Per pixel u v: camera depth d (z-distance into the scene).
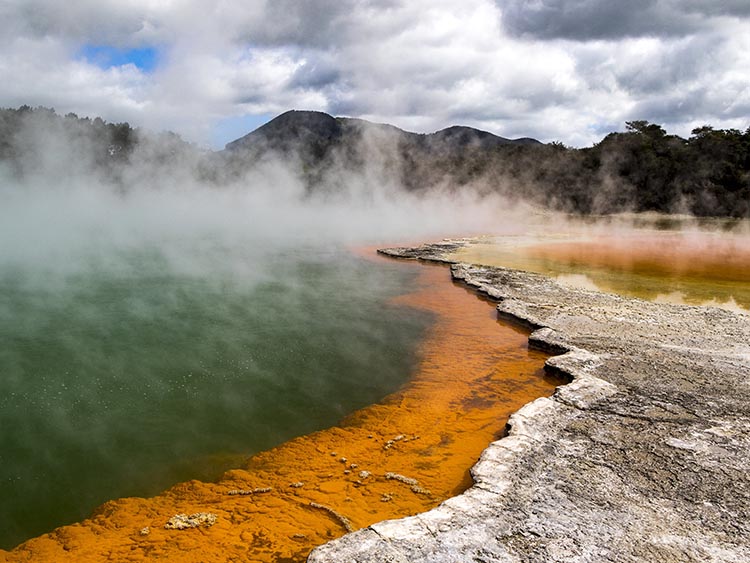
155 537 4.32
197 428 6.39
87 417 6.59
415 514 4.46
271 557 4.05
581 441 5.39
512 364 8.42
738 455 5.16
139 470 5.49
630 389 6.77
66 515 4.78
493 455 5.09
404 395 7.34
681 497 4.47
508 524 4.09
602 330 9.54
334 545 3.86
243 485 5.15
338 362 8.57
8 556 4.16
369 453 5.77
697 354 8.16
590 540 3.91
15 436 6.08
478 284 13.68
